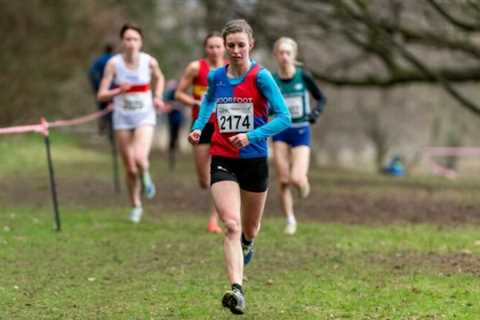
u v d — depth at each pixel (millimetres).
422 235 27266
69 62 66750
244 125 16453
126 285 19156
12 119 60344
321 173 61156
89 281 19562
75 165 51156
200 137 17750
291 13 51625
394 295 18125
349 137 119375
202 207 34375
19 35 60750
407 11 50125
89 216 30344
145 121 27938
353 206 36469
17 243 24438
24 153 54969
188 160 67125
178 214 31812
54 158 54531
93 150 64750
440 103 106125
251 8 51469
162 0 68812
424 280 19641
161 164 60438
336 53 62688
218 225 27984
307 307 17125
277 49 25953
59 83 69438
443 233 27891
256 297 18031
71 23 66438
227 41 16344
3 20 60562
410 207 36500
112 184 41562
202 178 26500
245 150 16469
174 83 54688
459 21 46188
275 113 16141
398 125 114000
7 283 19281
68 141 67438
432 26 50000
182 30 67812
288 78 25969
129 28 27484
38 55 63031
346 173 63750
